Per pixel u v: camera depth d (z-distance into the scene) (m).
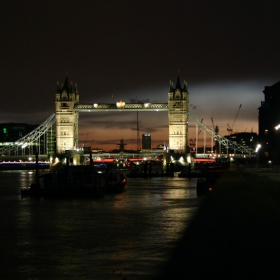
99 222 61.12
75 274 33.47
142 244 44.34
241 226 32.06
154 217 65.06
